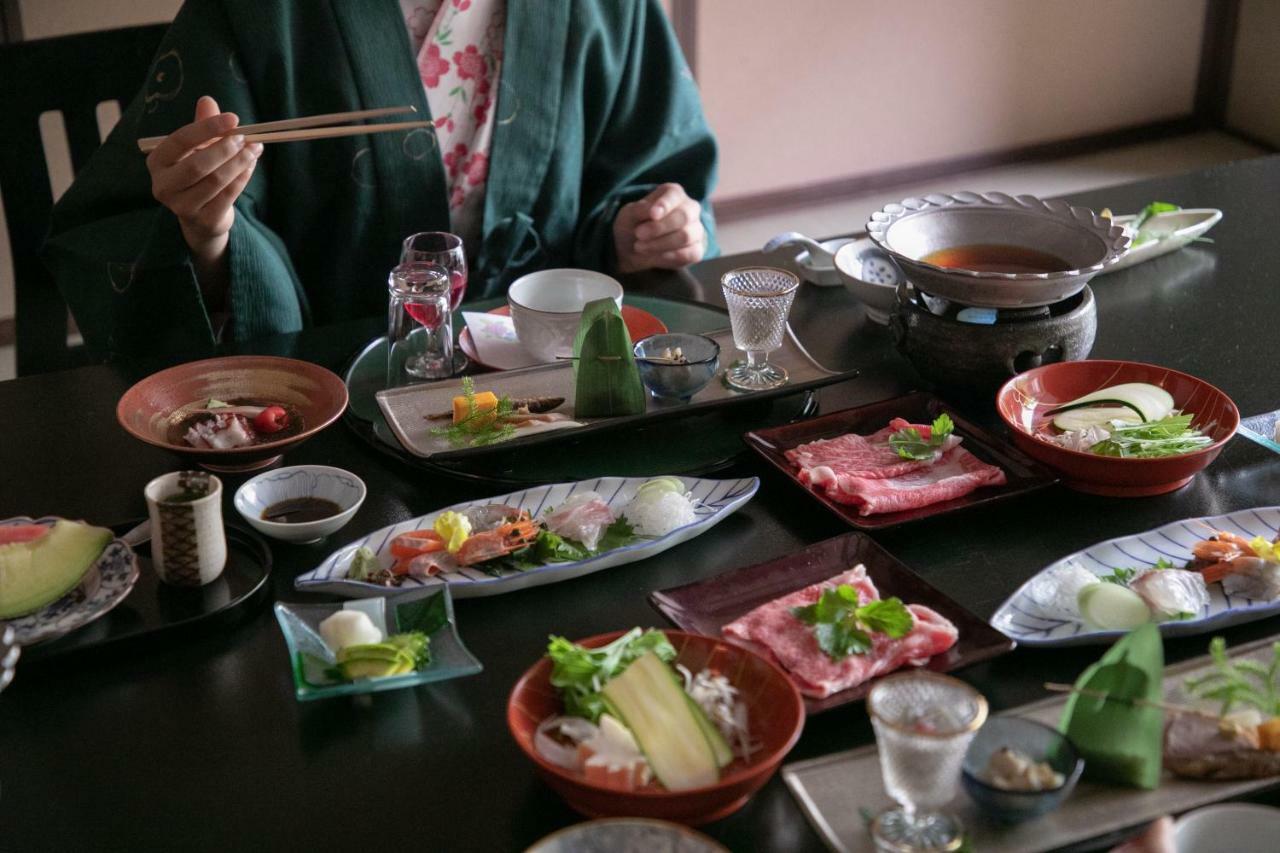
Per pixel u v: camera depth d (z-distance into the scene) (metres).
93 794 1.07
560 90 2.27
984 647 1.19
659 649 1.13
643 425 1.59
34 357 2.27
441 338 1.77
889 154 5.10
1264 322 1.94
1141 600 1.25
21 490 1.50
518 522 1.35
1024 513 1.47
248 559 1.36
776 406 1.70
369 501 1.48
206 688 1.20
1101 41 5.29
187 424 1.57
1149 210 2.24
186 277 1.92
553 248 2.38
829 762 1.07
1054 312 1.67
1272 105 5.42
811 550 1.34
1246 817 0.98
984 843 0.99
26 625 1.23
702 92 4.62
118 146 2.07
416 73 2.16
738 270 1.78
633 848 0.92
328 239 2.25
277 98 2.11
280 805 1.06
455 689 1.19
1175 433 1.51
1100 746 1.05
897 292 1.75
